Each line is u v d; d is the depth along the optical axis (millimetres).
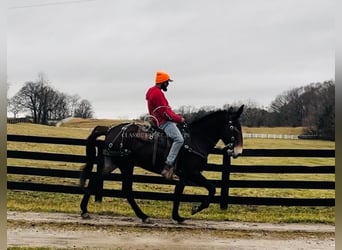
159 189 11250
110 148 7473
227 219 7898
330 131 25391
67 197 9602
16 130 27344
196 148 7457
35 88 32625
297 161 20344
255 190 12047
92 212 8094
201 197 8516
